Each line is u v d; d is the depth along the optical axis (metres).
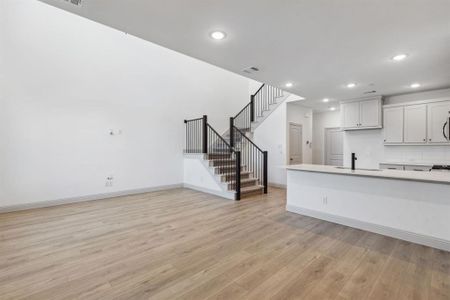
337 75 3.75
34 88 4.07
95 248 2.61
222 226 3.33
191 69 6.54
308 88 4.57
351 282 1.98
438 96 4.59
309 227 3.31
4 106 3.80
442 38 2.49
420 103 4.57
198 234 3.03
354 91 4.80
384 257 2.42
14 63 3.88
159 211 4.04
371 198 3.15
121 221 3.51
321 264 2.28
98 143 4.84
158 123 5.83
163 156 5.92
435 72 3.58
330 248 2.63
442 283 1.96
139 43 5.46
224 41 2.63
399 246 2.70
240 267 2.22
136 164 5.43
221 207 4.32
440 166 4.22
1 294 1.80
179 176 6.26
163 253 2.50
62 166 4.40
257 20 2.18
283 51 2.88
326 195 3.62
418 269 2.19
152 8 1.99
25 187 4.02
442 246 2.61
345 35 2.46
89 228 3.21
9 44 3.83
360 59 3.09
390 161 5.05
